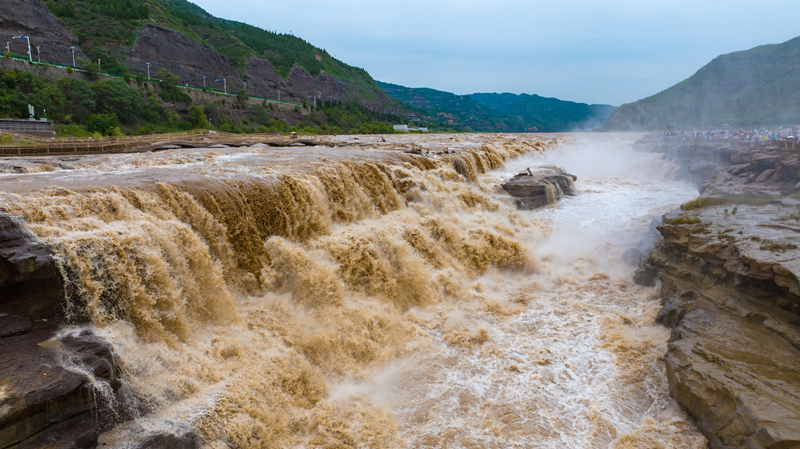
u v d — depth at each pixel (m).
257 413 10.37
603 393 12.30
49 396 7.44
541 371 13.33
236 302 13.80
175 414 9.28
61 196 12.28
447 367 13.62
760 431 8.77
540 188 28.84
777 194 20.94
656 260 17.41
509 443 10.75
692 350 11.67
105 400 8.40
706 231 15.77
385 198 22.53
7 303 8.89
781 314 11.98
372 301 15.84
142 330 10.52
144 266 10.96
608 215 26.98
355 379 12.93
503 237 21.66
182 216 13.86
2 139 32.44
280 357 12.06
